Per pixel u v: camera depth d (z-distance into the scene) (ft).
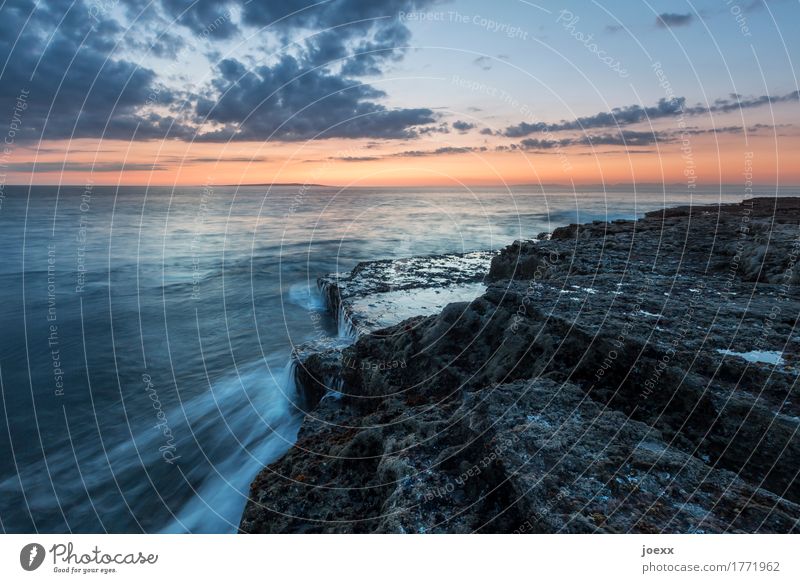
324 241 109.09
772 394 15.03
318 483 17.87
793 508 11.21
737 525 10.70
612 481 12.03
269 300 65.31
